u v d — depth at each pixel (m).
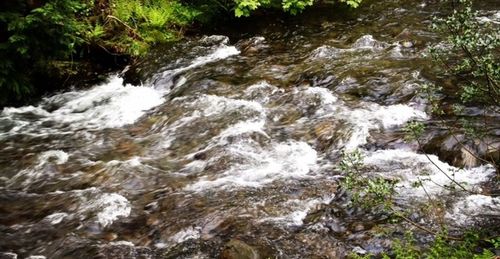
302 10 12.42
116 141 7.18
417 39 9.59
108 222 5.10
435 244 3.69
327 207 4.99
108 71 9.74
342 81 8.02
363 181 4.14
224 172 5.91
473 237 3.73
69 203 5.49
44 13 7.66
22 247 4.77
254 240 4.55
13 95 8.53
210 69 9.14
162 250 4.59
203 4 11.96
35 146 7.14
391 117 6.71
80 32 9.43
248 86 8.30
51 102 8.75
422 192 5.02
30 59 8.60
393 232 4.40
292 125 6.93
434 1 12.24
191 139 6.90
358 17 11.62
